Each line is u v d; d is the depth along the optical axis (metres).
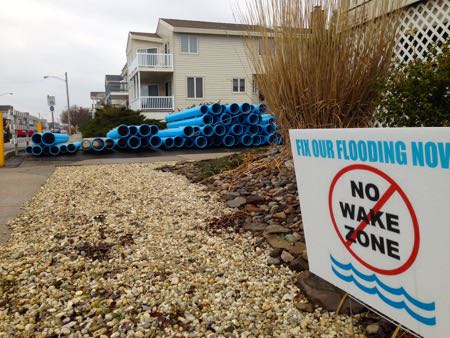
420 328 1.25
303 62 3.95
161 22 24.67
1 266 2.67
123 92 41.25
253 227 3.30
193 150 10.86
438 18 5.21
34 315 2.07
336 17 3.78
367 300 1.48
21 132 33.31
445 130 1.05
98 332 1.92
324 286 2.24
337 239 1.60
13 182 5.99
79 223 3.63
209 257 2.81
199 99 23.41
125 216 3.83
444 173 1.08
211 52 23.30
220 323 2.00
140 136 10.95
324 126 3.94
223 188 4.70
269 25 4.25
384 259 1.36
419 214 1.18
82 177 6.36
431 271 1.18
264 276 2.49
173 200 4.43
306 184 1.74
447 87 2.83
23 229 3.48
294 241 2.92
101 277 2.50
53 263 2.72
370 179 1.36
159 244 3.07
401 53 5.29
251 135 10.81
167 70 22.83
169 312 2.09
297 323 1.99
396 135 1.21
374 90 3.79
